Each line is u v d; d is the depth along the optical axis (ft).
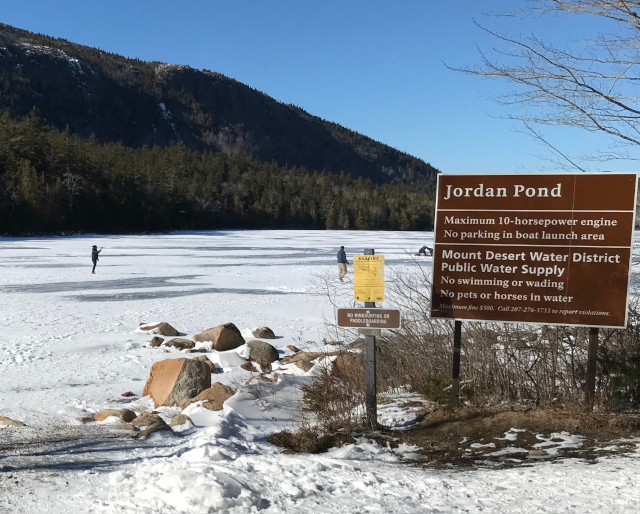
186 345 42.68
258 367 35.86
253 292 78.13
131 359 39.29
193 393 27.99
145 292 77.77
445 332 25.71
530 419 20.34
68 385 32.53
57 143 382.42
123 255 156.25
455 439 19.35
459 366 22.26
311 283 88.28
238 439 19.77
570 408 20.92
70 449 18.31
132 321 54.65
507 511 12.19
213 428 19.92
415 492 13.60
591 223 20.25
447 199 21.48
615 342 22.77
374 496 13.24
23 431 21.47
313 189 578.66
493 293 21.20
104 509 12.14
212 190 518.78
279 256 155.33
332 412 22.39
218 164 604.08
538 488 13.79
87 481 14.34
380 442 19.40
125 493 13.10
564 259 20.52
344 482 14.26
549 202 20.57
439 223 21.57
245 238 294.87
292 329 51.75
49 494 13.34
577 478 14.42
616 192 20.02
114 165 404.77
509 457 17.26
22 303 66.18
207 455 16.17
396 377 26.61
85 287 83.20
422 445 18.98
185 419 23.12
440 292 21.67
